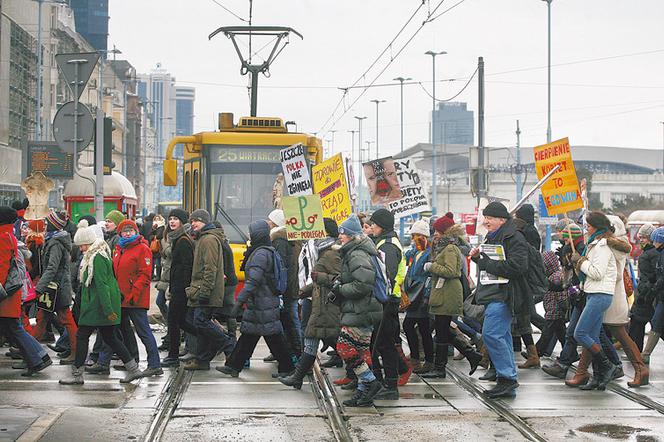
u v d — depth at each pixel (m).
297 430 10.61
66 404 11.89
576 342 14.20
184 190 24.22
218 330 14.57
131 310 13.96
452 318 14.86
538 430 10.67
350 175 23.72
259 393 12.88
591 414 11.57
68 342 16.17
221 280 14.33
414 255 14.66
